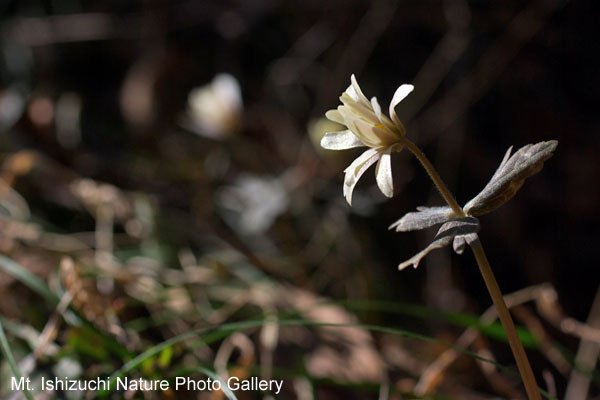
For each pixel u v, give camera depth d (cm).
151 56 82
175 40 83
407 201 71
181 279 55
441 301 64
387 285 67
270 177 72
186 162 74
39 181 67
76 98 80
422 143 69
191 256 60
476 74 65
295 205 70
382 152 38
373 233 71
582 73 64
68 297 46
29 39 84
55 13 86
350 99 38
